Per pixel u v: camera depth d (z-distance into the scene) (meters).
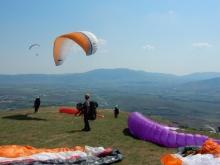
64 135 12.07
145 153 9.53
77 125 15.20
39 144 10.32
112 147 10.27
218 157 6.98
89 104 13.41
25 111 22.30
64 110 21.56
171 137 10.95
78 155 8.35
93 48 16.94
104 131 13.65
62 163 7.43
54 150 8.81
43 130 13.21
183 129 16.20
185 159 6.67
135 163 8.12
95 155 8.44
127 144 10.95
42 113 20.77
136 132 12.74
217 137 13.96
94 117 13.46
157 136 11.34
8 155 7.90
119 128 14.98
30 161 7.54
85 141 11.07
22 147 8.70
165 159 6.93
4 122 15.34
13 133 12.23
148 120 13.11
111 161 7.95
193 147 8.71
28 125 14.62
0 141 10.65
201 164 6.48
